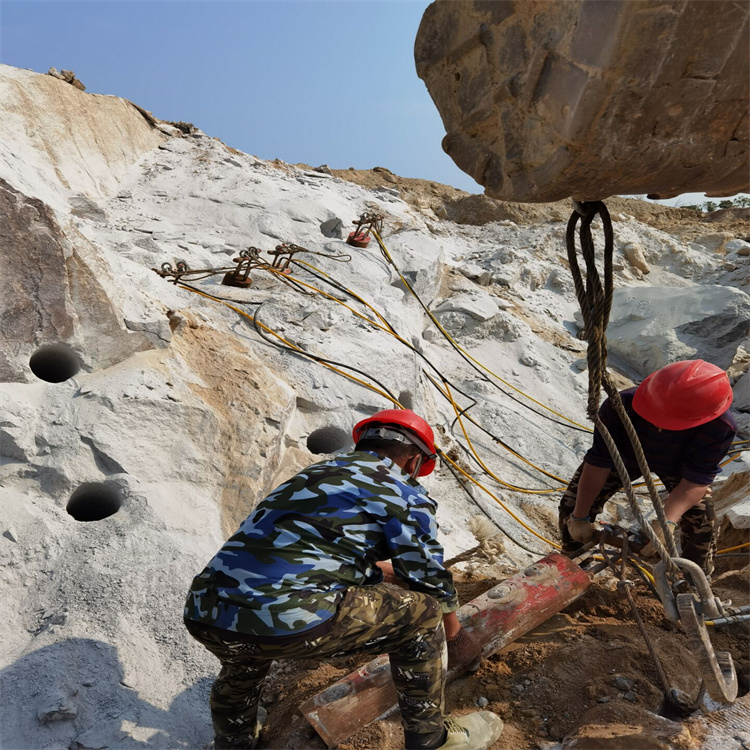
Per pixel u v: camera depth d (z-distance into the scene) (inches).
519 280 462.0
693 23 57.6
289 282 285.6
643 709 101.7
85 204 343.6
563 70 62.3
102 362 175.3
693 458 120.0
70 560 138.6
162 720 114.2
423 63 74.5
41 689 113.1
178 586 137.1
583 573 125.6
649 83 60.2
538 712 106.1
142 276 216.1
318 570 86.7
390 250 382.6
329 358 226.7
